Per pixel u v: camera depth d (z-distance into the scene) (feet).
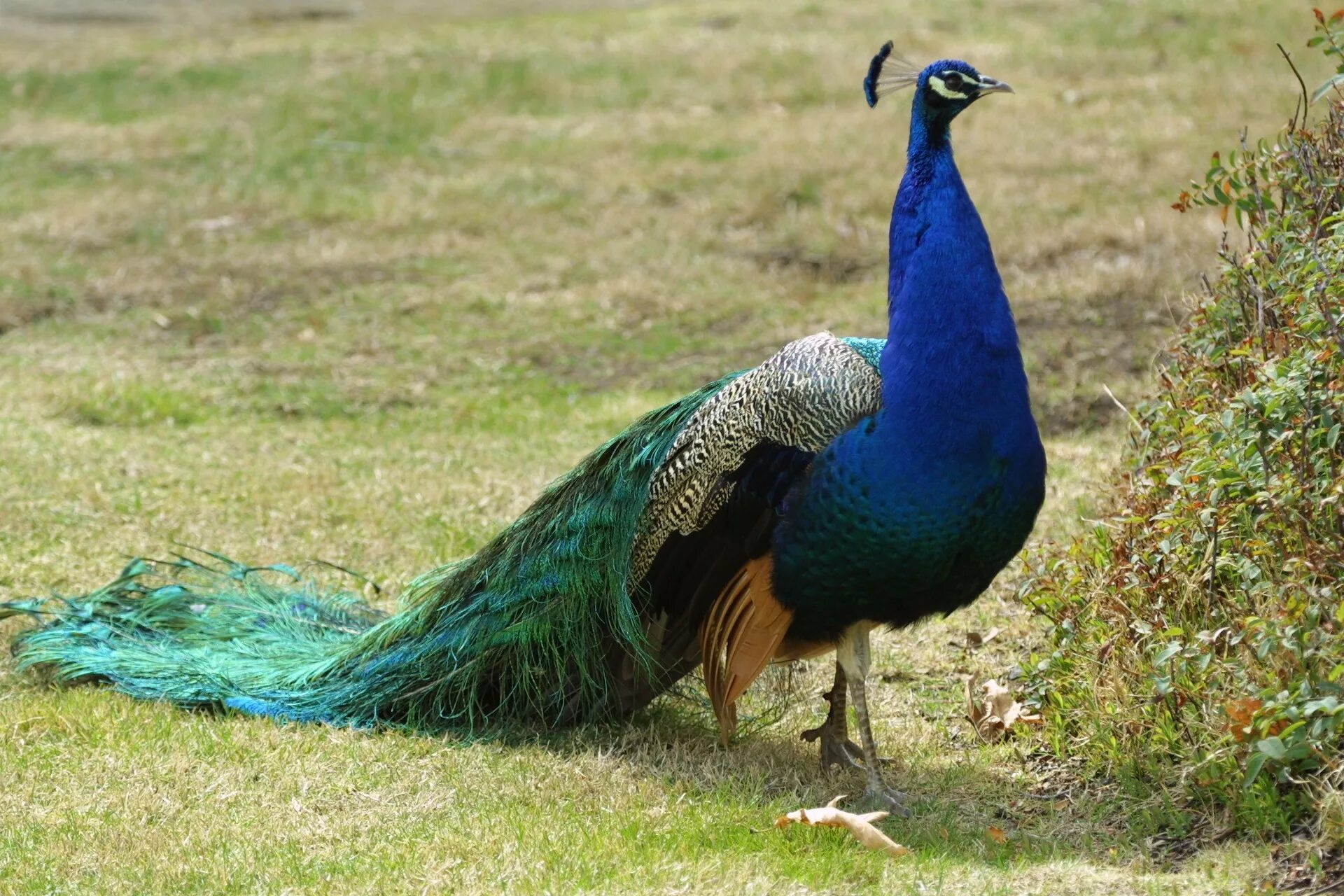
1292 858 22.41
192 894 22.65
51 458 44.98
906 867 23.09
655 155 80.28
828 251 65.87
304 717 29.76
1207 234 59.52
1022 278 59.31
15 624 33.88
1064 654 29.01
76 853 23.98
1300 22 97.35
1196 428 26.21
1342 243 25.09
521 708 29.78
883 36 100.68
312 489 43.42
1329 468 23.82
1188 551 26.04
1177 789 25.17
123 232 71.05
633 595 28.17
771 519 25.71
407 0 123.65
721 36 102.27
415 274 66.13
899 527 24.54
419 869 23.22
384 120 87.25
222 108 89.15
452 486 43.73
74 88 92.32
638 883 22.49
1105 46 96.12
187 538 39.68
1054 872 22.81
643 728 29.86
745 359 55.21
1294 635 22.56
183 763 27.40
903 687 32.01
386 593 36.52
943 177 25.36
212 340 59.47
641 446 28.37
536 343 58.39
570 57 98.27
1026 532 25.84
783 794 26.61
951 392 24.48
